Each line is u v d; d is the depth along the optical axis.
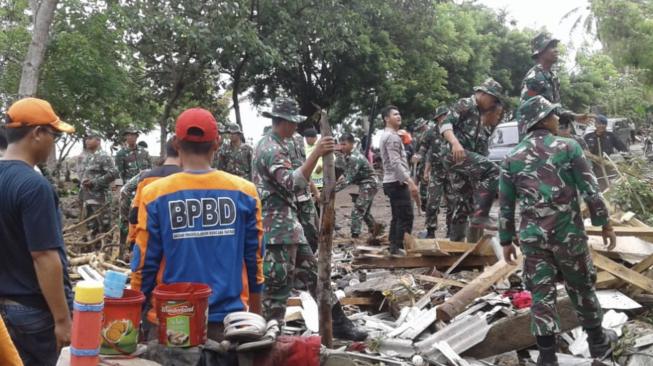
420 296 6.61
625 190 8.79
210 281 3.27
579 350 5.36
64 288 3.59
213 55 18.55
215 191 3.34
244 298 3.40
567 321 5.48
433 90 26.30
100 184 11.52
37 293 3.43
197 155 3.37
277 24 20.61
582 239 4.82
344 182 10.59
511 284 6.45
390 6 24.53
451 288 6.86
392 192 8.88
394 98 24.73
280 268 5.20
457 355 5.13
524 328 5.32
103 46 15.64
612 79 32.94
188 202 3.28
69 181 24.55
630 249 6.77
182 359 2.97
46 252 3.31
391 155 8.83
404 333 5.62
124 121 19.34
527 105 5.01
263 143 5.20
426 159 12.55
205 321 3.08
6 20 15.89
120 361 2.89
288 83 25.45
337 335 5.66
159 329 3.03
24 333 3.39
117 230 10.23
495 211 12.48
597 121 12.13
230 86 24.39
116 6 15.55
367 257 7.65
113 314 2.93
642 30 26.91
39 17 8.87
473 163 7.18
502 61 34.75
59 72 15.20
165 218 3.26
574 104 37.78
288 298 5.74
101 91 16.08
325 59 23.12
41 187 3.32
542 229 4.79
